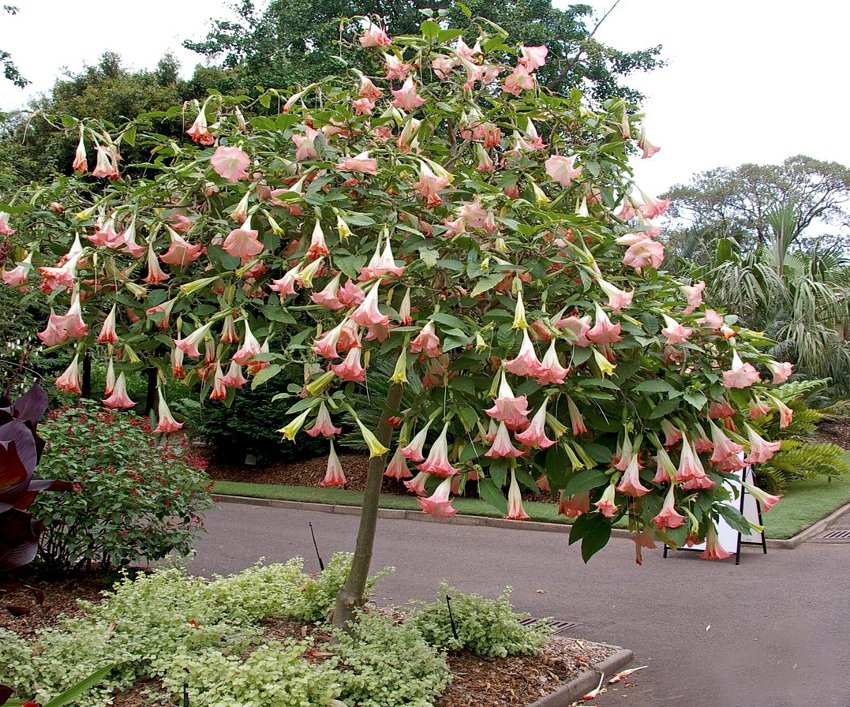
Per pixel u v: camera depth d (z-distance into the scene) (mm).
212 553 9312
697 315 3488
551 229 3492
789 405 13180
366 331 3432
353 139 4164
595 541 3684
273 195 3734
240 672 3943
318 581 5566
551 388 3215
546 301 3516
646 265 3670
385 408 3801
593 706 4754
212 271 3971
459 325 3225
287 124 3943
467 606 5305
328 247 3641
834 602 7293
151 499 6938
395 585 7961
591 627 6582
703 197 38719
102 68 21203
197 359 4062
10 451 2613
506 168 4449
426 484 3406
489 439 3268
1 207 3832
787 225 17969
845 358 16875
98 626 4824
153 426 3934
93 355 4621
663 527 3318
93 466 6859
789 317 15891
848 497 12672
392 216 3533
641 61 15125
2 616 5945
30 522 2664
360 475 15117
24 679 4074
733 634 6379
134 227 3799
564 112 4363
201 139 4199
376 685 4059
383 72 4938
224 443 16672
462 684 4559
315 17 15688
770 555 9508
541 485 3924
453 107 4312
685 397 3166
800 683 5273
